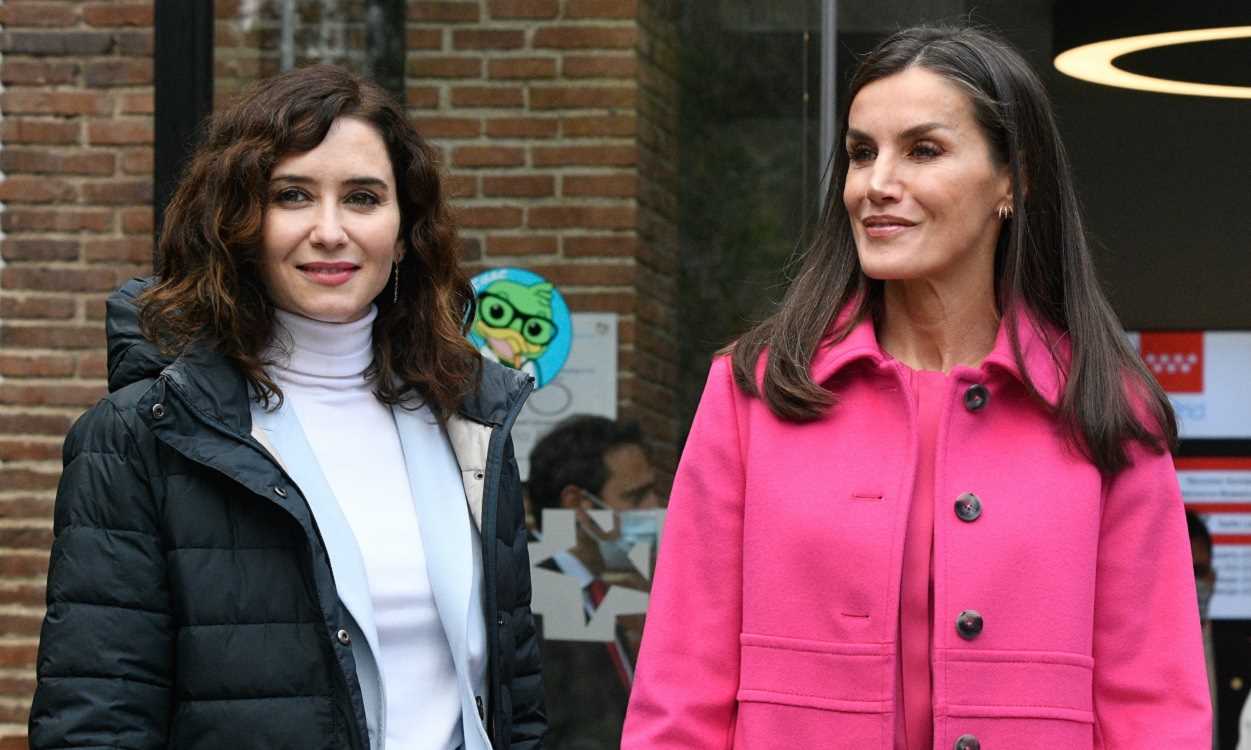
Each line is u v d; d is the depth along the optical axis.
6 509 6.75
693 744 3.24
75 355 6.74
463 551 3.41
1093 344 3.25
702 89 6.24
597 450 6.18
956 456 3.21
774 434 3.27
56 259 6.73
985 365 3.23
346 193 3.38
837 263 3.37
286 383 3.44
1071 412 3.19
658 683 3.27
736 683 3.27
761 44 6.23
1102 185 7.79
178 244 3.37
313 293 3.36
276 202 3.36
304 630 3.19
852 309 3.33
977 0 6.49
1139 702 3.20
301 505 3.19
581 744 6.10
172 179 6.28
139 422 3.21
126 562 3.17
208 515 3.19
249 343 3.36
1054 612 3.10
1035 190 3.29
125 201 6.71
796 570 3.16
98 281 6.72
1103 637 3.22
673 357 6.18
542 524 6.17
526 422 6.21
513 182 6.26
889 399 3.25
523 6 6.28
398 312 3.55
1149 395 3.28
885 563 3.10
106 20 6.71
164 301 3.33
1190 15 6.70
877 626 3.09
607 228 6.22
